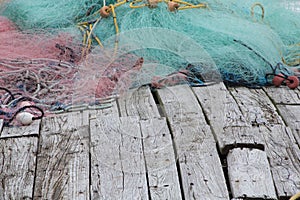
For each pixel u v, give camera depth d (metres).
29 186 3.53
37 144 3.81
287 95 4.31
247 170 3.59
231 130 3.88
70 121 3.99
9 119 4.02
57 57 4.66
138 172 3.59
